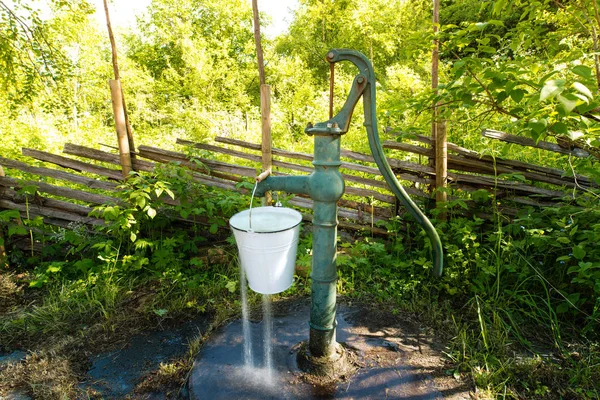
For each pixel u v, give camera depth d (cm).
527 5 215
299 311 231
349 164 295
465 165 284
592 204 233
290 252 154
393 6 1126
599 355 188
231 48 1597
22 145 486
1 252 292
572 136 135
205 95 1210
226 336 205
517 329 205
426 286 251
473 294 241
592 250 205
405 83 585
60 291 258
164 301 248
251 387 167
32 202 301
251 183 296
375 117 148
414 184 298
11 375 185
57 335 219
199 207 290
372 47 1127
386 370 177
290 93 1038
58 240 298
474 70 175
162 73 1356
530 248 250
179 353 201
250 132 688
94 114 1041
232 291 245
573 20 226
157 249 280
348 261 263
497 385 170
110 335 218
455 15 883
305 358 177
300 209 327
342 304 238
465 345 193
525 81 148
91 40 1002
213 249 289
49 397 170
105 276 262
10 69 446
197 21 1620
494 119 364
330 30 1392
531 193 278
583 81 151
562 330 208
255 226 148
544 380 174
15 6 418
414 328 212
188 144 307
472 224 259
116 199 298
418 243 288
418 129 230
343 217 312
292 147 586
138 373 187
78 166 300
